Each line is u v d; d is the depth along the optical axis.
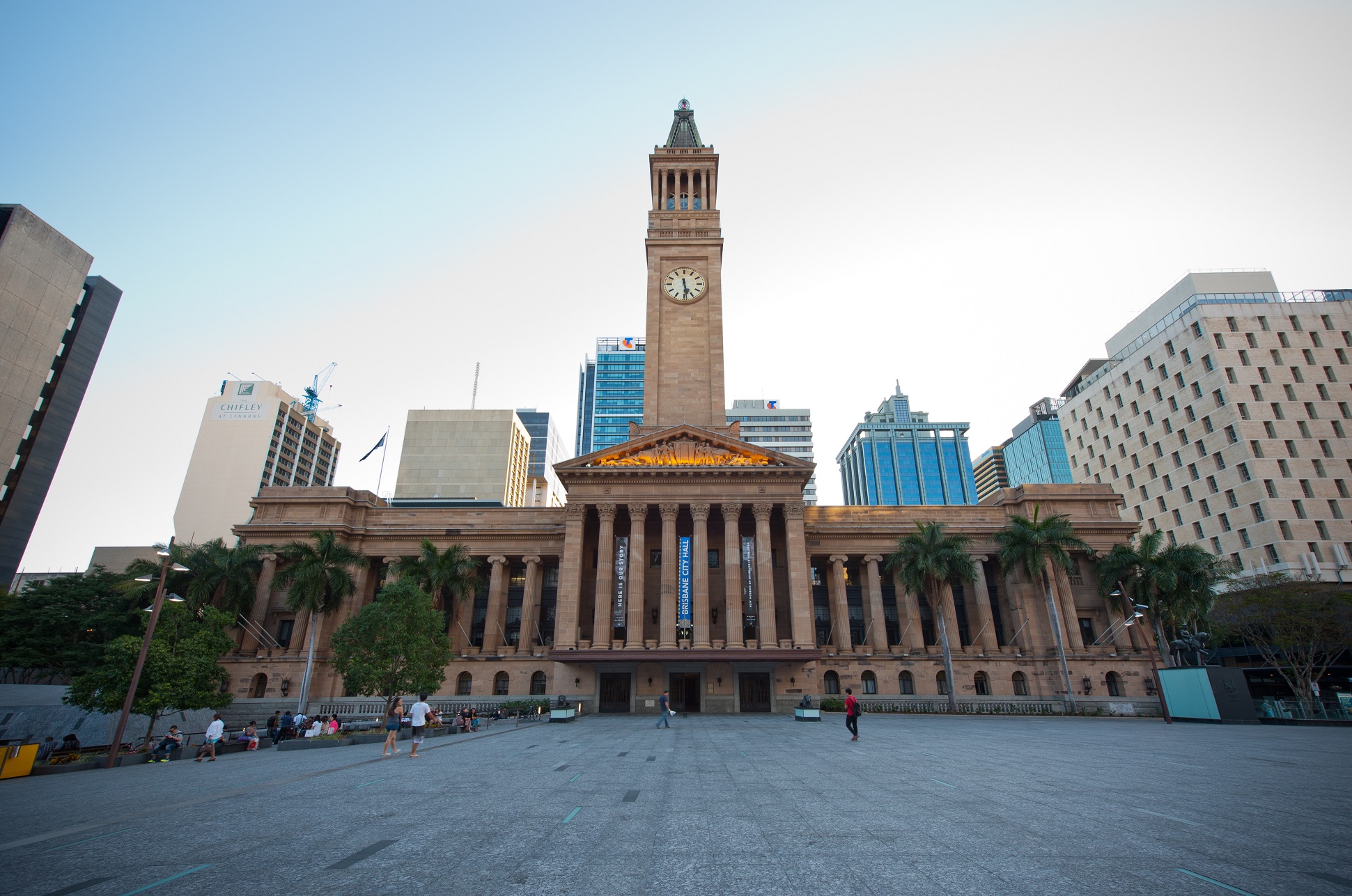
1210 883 10.54
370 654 53.94
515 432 190.12
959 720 60.00
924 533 72.38
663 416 87.62
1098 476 142.12
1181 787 20.36
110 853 12.80
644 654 69.81
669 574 74.44
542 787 20.91
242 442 196.25
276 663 77.31
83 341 135.50
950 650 79.06
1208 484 114.00
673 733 44.69
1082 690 76.19
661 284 93.88
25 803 19.36
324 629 79.75
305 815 16.41
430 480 179.25
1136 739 39.25
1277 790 19.84
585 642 79.12
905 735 42.22
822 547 85.69
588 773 24.28
